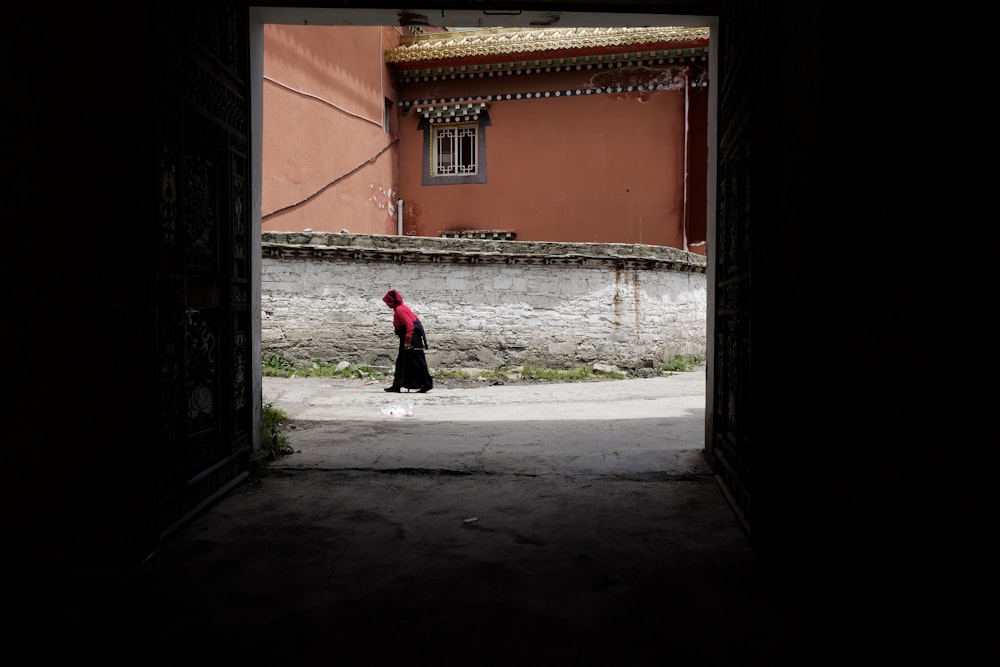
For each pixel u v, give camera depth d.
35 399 4.07
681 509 4.53
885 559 2.45
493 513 4.45
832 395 3.07
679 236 19.06
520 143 20.00
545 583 3.31
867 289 2.66
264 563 3.57
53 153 4.29
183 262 4.04
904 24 2.35
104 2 4.19
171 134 3.85
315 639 2.75
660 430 7.55
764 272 3.60
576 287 14.70
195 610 3.01
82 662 2.57
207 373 4.52
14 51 4.12
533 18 5.75
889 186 2.46
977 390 1.84
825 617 2.95
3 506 3.86
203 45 4.32
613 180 19.44
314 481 5.21
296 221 15.25
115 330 4.35
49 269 4.26
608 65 19.36
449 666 2.53
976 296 1.91
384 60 19.66
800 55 3.37
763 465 3.57
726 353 5.08
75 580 3.34
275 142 14.44
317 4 5.36
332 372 13.57
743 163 4.34
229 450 4.91
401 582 3.33
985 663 1.80
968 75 1.96
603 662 2.57
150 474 3.62
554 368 14.54
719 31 5.41
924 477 2.17
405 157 20.69
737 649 2.67
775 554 3.50
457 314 14.27
